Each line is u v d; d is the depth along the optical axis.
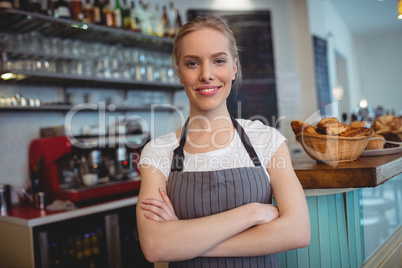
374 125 1.89
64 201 2.40
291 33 4.97
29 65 2.50
